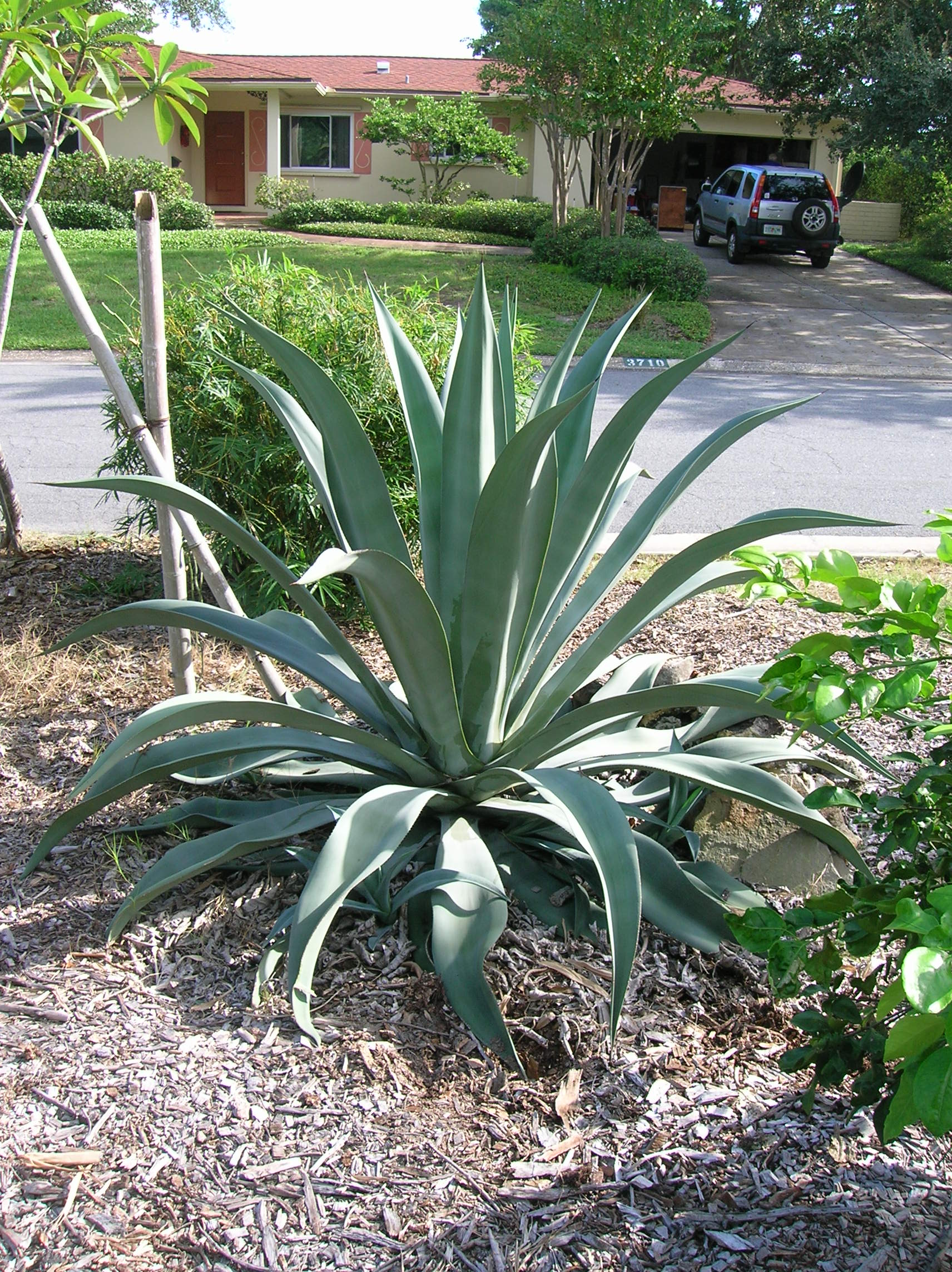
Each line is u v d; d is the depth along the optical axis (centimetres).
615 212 1909
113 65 394
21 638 463
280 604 478
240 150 2730
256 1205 208
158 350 344
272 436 474
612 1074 243
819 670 182
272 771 344
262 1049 246
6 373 1175
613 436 301
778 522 253
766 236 2184
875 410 1136
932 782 215
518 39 1747
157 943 282
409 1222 205
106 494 660
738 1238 204
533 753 294
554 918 289
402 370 328
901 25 2020
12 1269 196
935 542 630
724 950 282
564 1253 200
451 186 2473
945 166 1927
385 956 276
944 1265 198
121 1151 219
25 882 307
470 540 264
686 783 332
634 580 561
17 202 2145
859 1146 226
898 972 218
